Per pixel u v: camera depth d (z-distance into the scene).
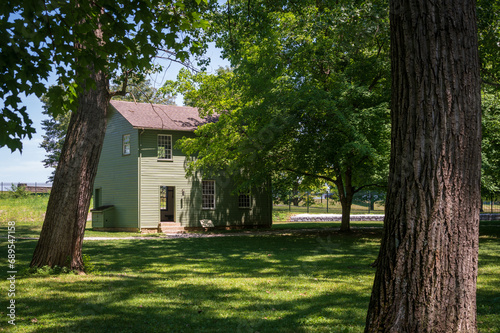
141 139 23.53
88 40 4.51
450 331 3.25
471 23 3.44
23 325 5.04
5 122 4.34
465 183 3.35
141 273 9.50
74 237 9.21
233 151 19.73
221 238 19.55
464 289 3.30
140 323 5.20
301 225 30.17
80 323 5.16
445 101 3.36
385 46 17.75
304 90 16.30
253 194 26.70
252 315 5.61
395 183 3.55
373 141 16.67
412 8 3.48
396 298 3.40
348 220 22.31
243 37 13.46
